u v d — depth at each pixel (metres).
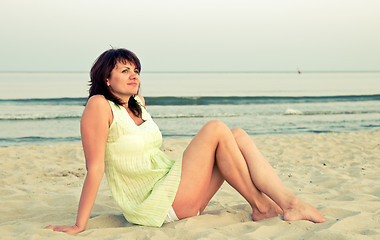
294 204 2.51
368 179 4.57
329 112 16.16
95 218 2.77
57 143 9.45
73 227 2.44
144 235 2.28
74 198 3.70
